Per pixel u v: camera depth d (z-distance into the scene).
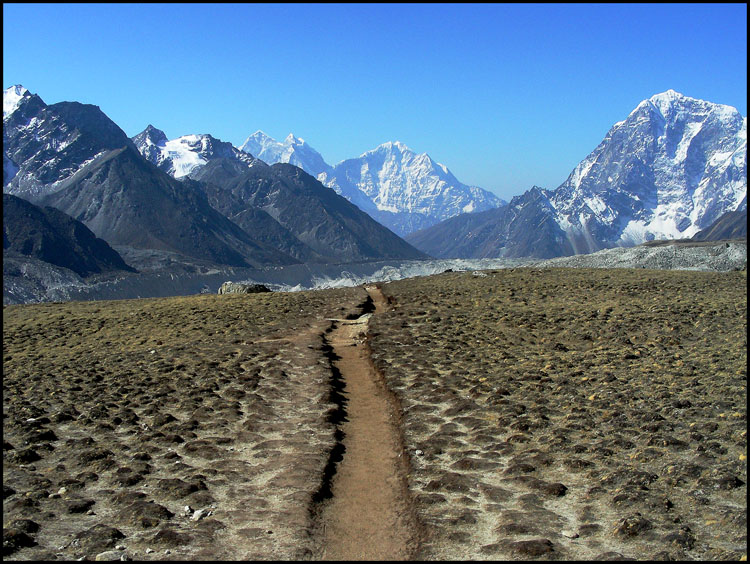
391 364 31.03
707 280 60.03
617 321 40.34
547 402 24.05
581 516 15.39
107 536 14.62
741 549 13.42
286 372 29.91
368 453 20.41
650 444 19.20
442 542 14.42
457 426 21.91
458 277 74.81
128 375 30.42
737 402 22.28
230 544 14.45
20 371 32.84
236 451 20.28
